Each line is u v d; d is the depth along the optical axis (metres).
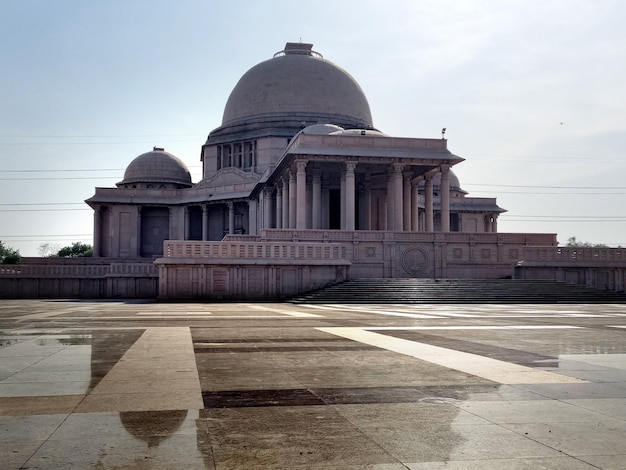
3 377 12.05
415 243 66.31
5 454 7.01
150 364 13.77
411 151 76.81
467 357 14.88
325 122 104.50
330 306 42.81
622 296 51.72
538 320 27.72
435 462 6.77
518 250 67.94
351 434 7.90
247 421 8.56
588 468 6.58
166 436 7.78
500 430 8.09
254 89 107.25
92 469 6.49
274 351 16.06
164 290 53.31
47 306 46.44
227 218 110.62
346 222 74.38
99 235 111.31
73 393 10.48
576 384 11.33
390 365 13.59
